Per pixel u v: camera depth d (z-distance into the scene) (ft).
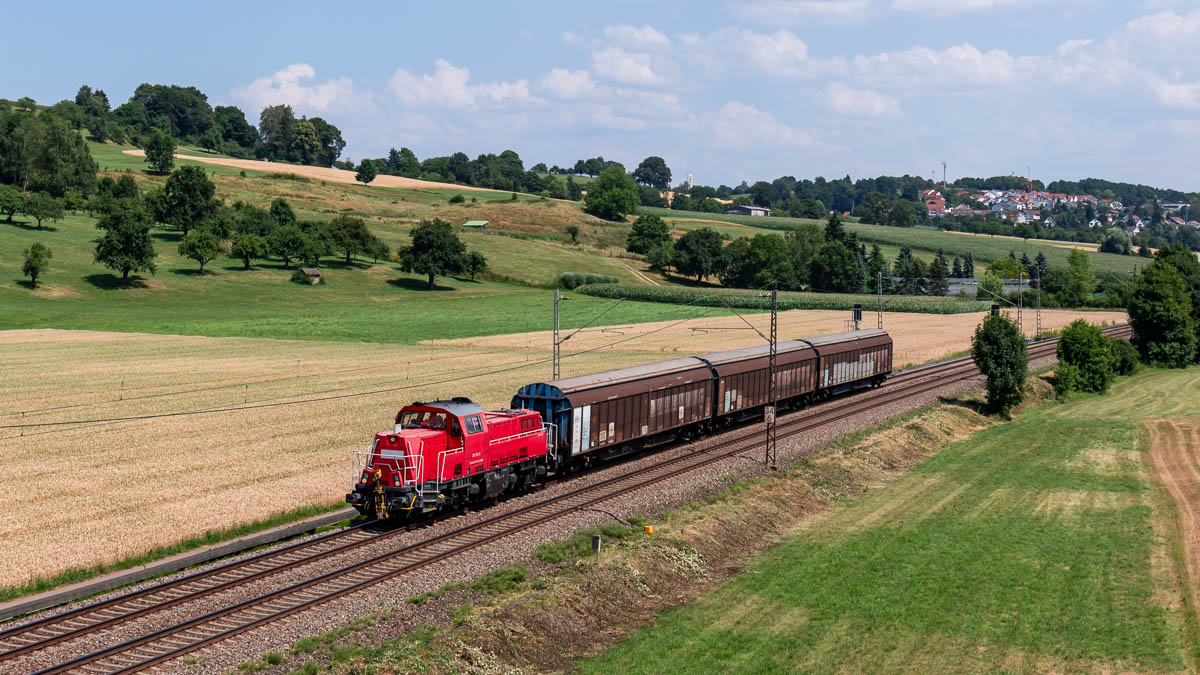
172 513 107.45
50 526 101.86
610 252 646.74
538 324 365.81
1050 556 106.22
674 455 149.18
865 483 144.15
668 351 290.56
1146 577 99.40
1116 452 169.07
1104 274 638.53
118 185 617.62
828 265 574.97
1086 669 76.89
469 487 108.78
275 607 77.71
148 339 298.56
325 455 142.20
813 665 76.43
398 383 220.43
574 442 130.00
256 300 408.05
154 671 64.85
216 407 186.19
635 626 85.15
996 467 155.94
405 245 572.10
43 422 168.76
